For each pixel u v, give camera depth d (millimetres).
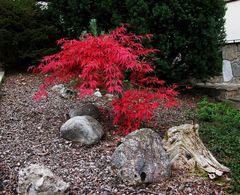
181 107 5410
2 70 6297
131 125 3959
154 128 4199
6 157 3453
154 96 3926
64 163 3383
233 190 3096
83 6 6109
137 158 3109
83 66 3652
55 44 6457
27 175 2848
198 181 3143
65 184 2867
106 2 5934
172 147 3416
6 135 3879
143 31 5598
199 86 6980
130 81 4152
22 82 5773
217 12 5898
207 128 4457
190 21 5688
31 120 4270
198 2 5684
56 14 6449
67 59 3775
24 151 3570
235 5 7727
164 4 5660
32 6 6484
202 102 5566
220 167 3320
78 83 3939
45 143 3730
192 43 5840
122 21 5816
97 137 3738
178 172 3248
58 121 4246
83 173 3221
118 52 3559
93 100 5082
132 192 2975
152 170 3098
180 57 5949
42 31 6172
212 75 6289
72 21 6348
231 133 4398
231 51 7402
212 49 5945
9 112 4480
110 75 3557
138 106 3791
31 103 4832
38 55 6109
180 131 3502
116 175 3143
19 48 6098
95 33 5238
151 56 5535
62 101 4980
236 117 4965
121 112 3891
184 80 6098
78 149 3635
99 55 3639
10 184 3078
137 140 3191
